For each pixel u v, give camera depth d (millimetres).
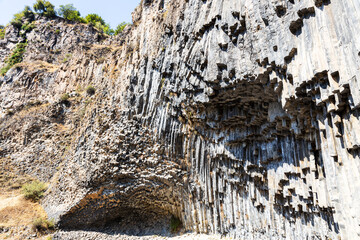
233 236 12234
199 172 13688
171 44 13695
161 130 14312
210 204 13461
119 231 18391
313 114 7230
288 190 9109
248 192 11625
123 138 15820
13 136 27266
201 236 13781
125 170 15828
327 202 7102
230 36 9172
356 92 5035
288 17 6953
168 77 13766
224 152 11945
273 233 10078
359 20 5020
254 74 8188
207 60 10336
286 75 7160
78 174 18312
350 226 5469
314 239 8250
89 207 17812
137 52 16672
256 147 10883
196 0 11461
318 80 6176
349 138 5605
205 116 11859
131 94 16062
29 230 17984
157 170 14922
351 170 5555
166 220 17297
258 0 7926
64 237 17719
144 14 17484
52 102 28781
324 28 5926
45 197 21391
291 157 8914
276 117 8969
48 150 25266
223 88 9875
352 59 5164
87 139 18766
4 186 22953
